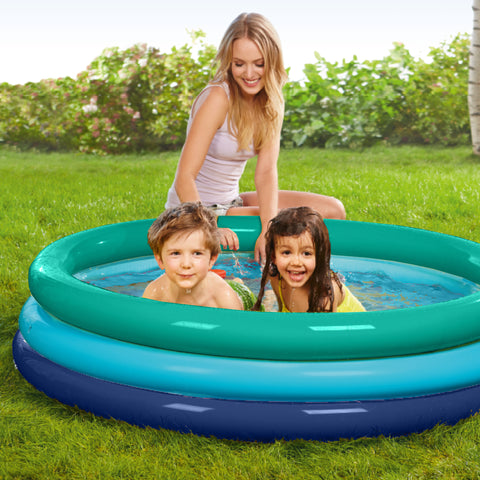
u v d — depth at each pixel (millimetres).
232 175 3826
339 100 11039
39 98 11648
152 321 2146
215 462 2033
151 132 11398
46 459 2047
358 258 3719
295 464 2031
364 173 8188
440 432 2168
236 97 3455
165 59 11164
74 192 6938
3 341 3012
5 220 5398
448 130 11352
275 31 3328
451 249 3406
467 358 2193
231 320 2086
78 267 3227
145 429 2186
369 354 2094
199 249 2479
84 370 2260
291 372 2062
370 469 2010
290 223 2615
